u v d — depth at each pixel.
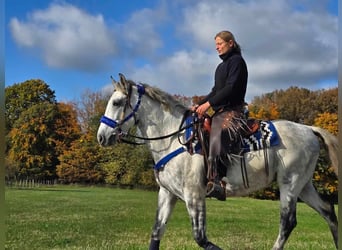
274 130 5.71
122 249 7.99
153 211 19.58
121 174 47.66
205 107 5.57
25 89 60.72
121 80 5.71
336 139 5.91
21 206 21.91
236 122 5.54
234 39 5.73
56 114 57.50
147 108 5.74
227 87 5.47
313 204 6.08
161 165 5.61
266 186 5.84
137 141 5.86
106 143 5.68
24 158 56.03
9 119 59.75
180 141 5.54
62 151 56.53
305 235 11.54
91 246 8.66
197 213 5.37
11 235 10.67
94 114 58.16
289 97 48.47
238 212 21.42
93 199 28.92
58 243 9.31
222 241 9.74
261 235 11.50
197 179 5.41
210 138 5.43
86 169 53.09
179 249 7.71
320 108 47.00
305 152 5.77
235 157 5.50
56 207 21.50
